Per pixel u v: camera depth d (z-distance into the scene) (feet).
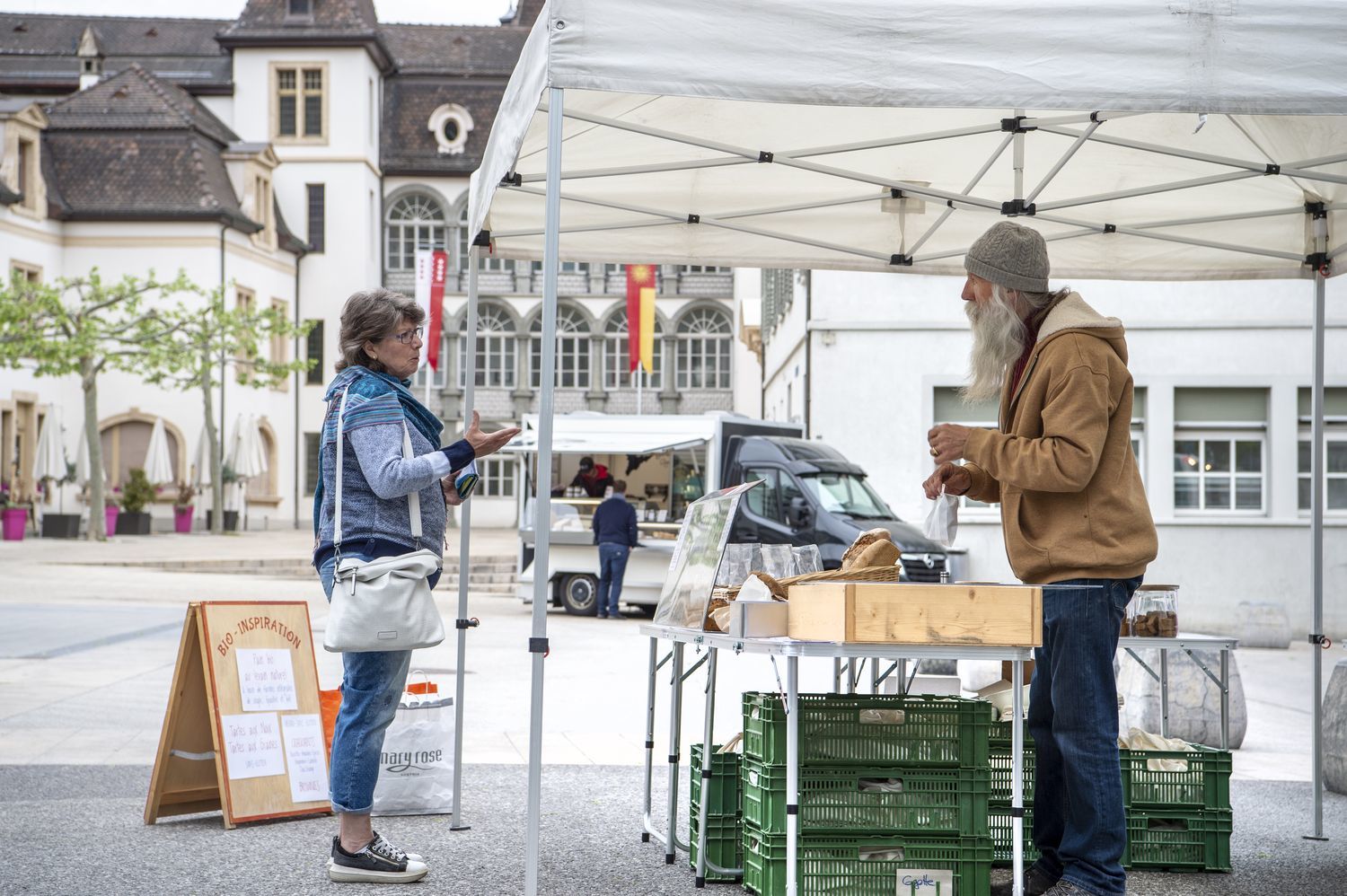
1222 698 18.86
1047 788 15.52
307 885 16.29
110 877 16.55
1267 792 24.80
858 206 22.41
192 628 20.25
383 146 174.60
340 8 167.63
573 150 19.88
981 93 13.35
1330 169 20.16
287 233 162.09
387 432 15.96
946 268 23.50
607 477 70.79
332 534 16.20
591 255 22.86
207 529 142.10
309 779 20.75
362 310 16.56
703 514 17.39
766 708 15.21
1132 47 13.30
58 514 119.44
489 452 16.30
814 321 65.26
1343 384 63.00
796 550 17.06
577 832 19.62
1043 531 14.62
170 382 143.43
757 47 13.47
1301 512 63.41
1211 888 16.89
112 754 26.66
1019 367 15.12
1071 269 23.47
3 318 105.81
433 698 21.42
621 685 39.63
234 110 166.61
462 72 178.29
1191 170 20.90
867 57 13.43
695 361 172.76
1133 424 64.18
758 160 20.07
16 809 20.99
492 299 172.65
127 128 147.13
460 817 19.90
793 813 13.85
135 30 179.93
